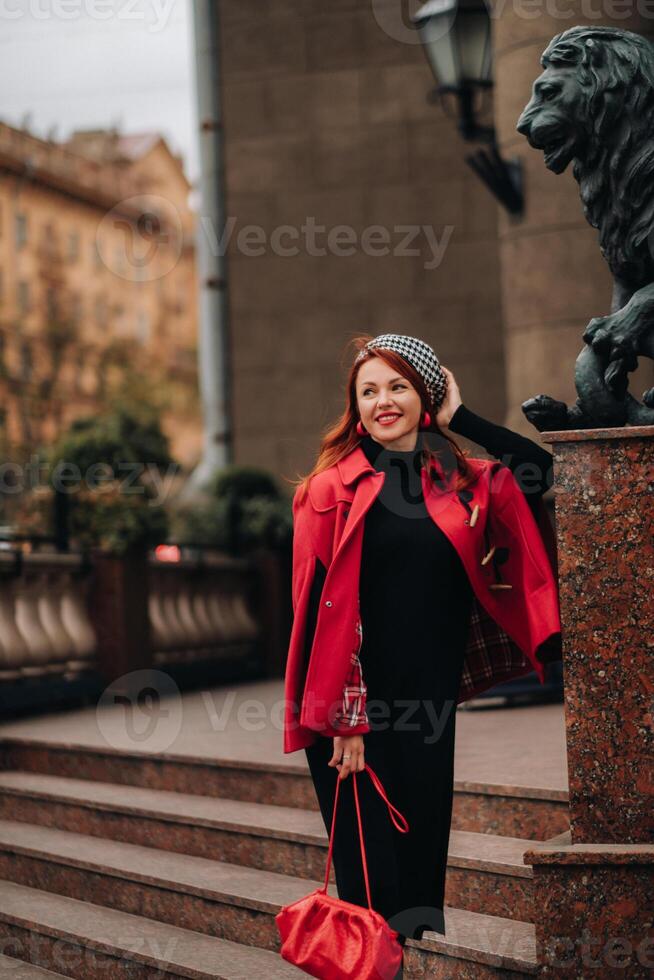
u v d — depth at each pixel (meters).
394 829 2.66
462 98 7.18
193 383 46.00
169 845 4.35
